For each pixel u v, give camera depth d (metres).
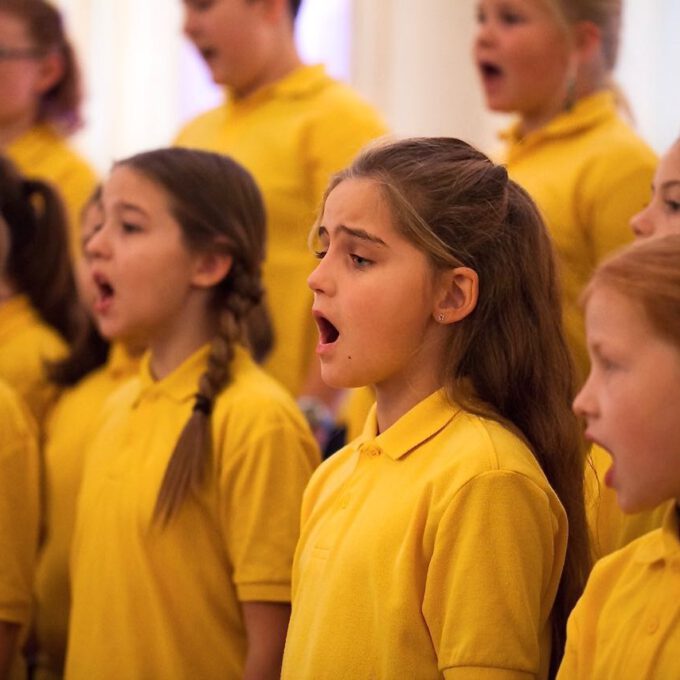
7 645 5.83
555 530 4.03
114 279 5.53
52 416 6.75
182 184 5.54
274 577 4.96
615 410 3.31
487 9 6.66
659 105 9.71
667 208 4.69
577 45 6.46
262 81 7.55
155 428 5.32
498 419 4.14
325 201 4.33
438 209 4.14
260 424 5.10
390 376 4.21
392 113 10.81
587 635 3.65
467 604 3.82
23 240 7.12
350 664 3.95
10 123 8.66
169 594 5.03
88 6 11.56
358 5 10.85
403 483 4.08
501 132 6.98
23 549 5.94
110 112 11.62
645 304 3.26
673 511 3.47
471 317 4.18
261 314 5.99
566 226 6.15
